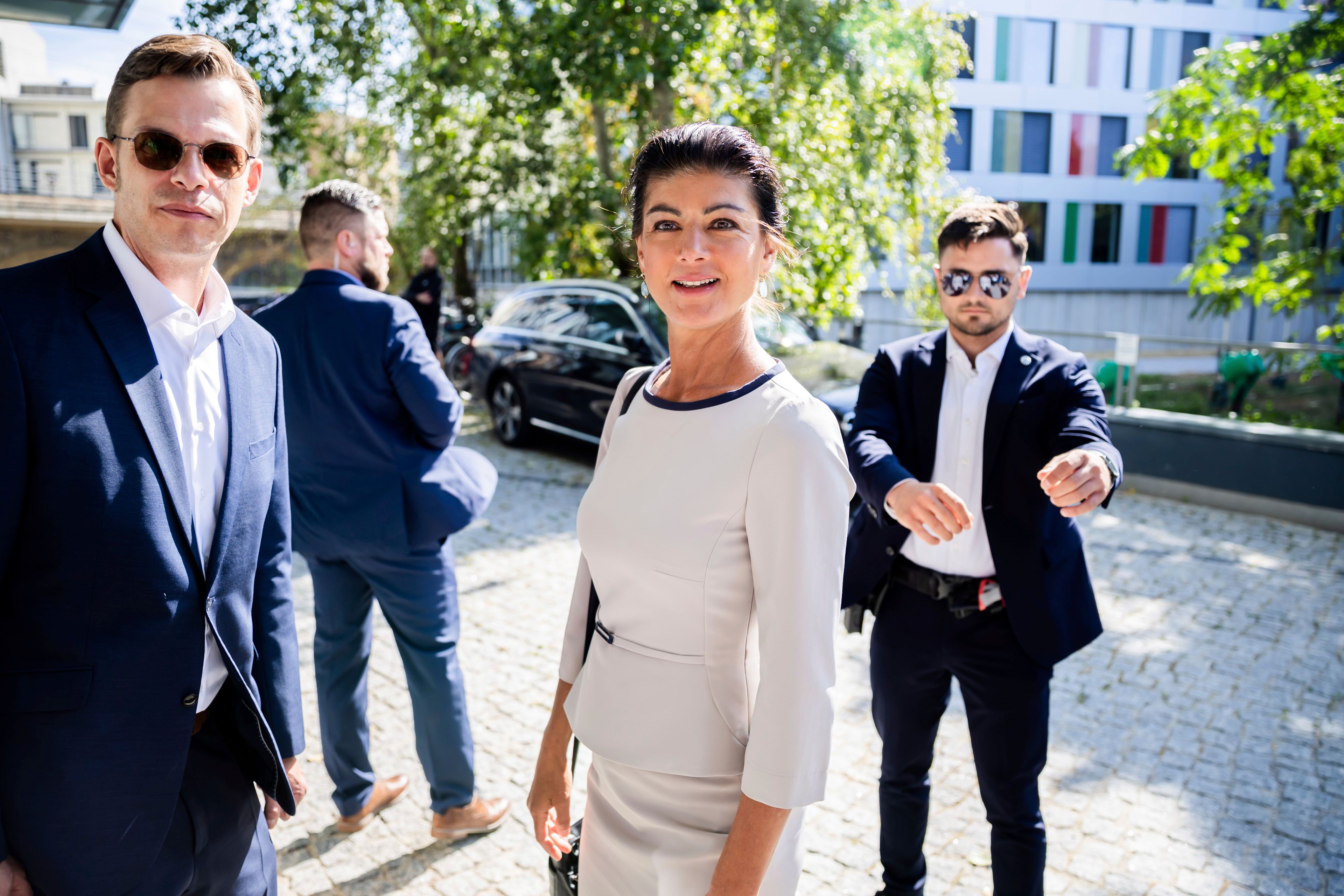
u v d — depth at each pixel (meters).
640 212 1.28
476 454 2.84
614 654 1.33
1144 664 4.09
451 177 10.08
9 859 1.26
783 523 1.17
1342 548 5.90
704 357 1.29
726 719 1.26
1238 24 28.33
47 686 1.23
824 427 1.20
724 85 8.42
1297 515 6.52
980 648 1.94
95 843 1.28
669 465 1.26
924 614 2.01
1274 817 2.90
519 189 9.74
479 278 17.98
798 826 1.33
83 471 1.22
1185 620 4.62
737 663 1.27
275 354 1.63
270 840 1.65
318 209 2.50
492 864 2.61
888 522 1.99
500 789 3.02
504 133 9.66
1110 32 27.78
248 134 1.44
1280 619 4.63
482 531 6.13
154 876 1.36
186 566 1.34
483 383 9.09
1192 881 2.59
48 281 1.28
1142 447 7.41
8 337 1.20
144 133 1.32
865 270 10.53
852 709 3.67
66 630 1.24
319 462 2.41
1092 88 28.00
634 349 7.60
